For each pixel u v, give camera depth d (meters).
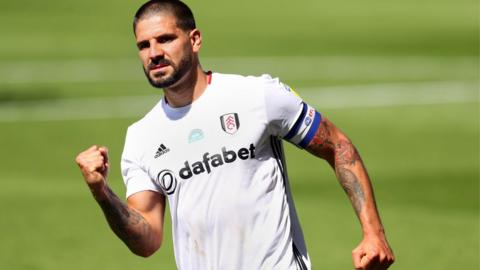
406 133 51.72
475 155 47.19
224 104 16.39
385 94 61.88
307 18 94.50
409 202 38.84
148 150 16.70
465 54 77.00
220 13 95.75
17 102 59.50
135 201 16.94
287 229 16.45
